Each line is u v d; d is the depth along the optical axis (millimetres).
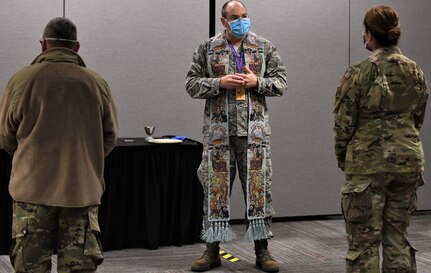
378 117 2820
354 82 2826
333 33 5473
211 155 3873
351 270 2879
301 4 5379
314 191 5527
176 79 5160
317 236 4895
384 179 2826
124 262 4133
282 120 5406
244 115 3838
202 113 5242
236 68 3840
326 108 5500
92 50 4957
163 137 4766
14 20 4797
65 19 2750
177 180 4500
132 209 4457
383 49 2854
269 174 3936
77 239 2641
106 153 2824
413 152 2828
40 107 2609
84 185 2629
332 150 5539
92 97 2674
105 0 4965
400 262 2869
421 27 5664
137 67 5066
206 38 5215
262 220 3895
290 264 4094
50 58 2680
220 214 3893
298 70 5414
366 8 5535
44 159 2607
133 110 5074
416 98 2848
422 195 5770
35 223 2617
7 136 2699
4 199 4137
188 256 4293
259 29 5301
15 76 2674
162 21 5098
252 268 4008
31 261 2635
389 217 2896
